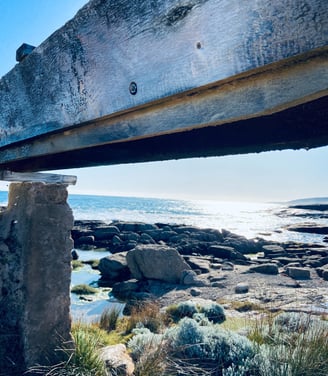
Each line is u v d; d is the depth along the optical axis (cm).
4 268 343
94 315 971
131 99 66
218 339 479
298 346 413
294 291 1188
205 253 2130
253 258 2128
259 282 1341
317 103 71
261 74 49
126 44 67
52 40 87
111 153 130
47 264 334
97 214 6250
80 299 1159
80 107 79
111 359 386
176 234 2722
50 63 88
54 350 328
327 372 371
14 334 319
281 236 3741
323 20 40
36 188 331
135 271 1423
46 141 98
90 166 172
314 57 43
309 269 1638
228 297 1129
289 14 43
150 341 483
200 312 838
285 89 46
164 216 6462
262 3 46
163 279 1378
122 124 73
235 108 52
